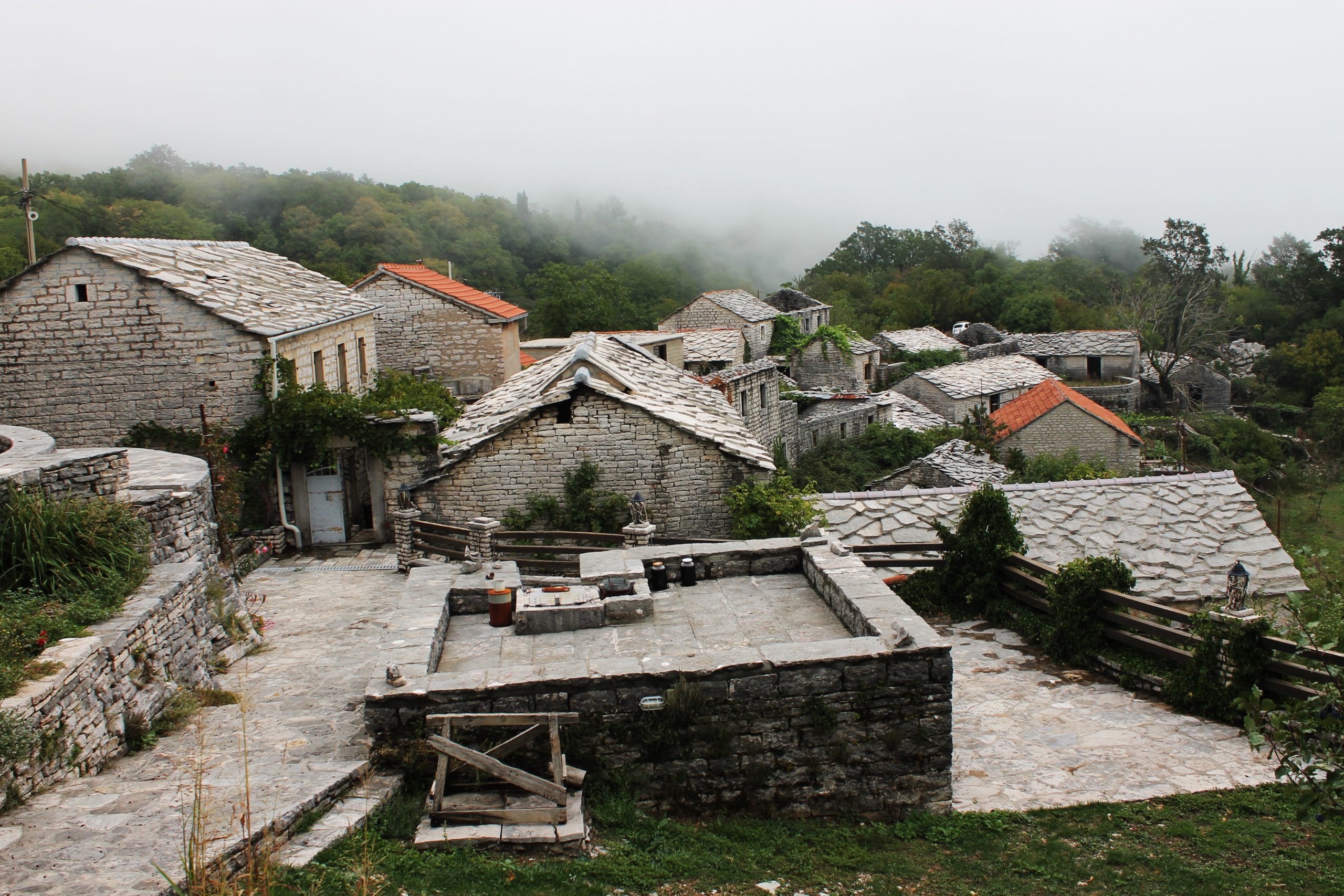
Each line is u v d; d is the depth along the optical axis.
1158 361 68.00
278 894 6.09
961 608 13.20
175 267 20.97
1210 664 9.88
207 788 7.18
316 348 22.94
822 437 43.31
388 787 7.50
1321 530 43.09
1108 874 7.18
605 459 17.23
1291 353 67.81
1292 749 6.71
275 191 101.31
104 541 10.38
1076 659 11.40
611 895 6.56
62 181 87.06
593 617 9.11
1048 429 43.53
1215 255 74.50
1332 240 79.62
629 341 44.28
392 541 20.59
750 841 7.43
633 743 7.63
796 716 7.71
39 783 7.54
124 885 5.91
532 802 7.32
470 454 17.42
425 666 7.89
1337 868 7.15
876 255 123.44
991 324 91.19
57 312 19.69
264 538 19.50
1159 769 8.82
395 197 110.56
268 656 12.67
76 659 8.27
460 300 34.31
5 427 16.30
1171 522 14.61
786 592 9.94
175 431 19.92
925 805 7.93
